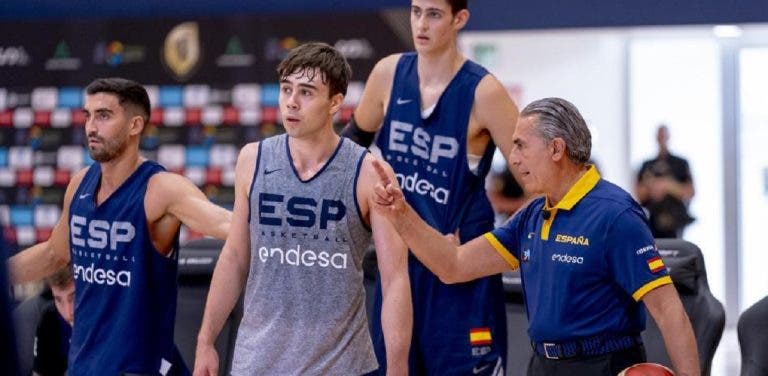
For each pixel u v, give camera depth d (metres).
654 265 8.99
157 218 10.59
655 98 26.38
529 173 9.34
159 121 18.81
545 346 9.30
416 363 10.83
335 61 8.98
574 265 9.12
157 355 10.70
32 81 19.17
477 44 26.81
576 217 9.18
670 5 17.11
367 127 11.30
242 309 12.51
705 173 26.19
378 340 10.84
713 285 26.19
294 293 8.98
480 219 10.84
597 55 26.53
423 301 10.69
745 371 10.09
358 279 9.12
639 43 26.39
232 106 18.66
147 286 10.61
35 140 19.22
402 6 18.52
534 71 26.70
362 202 9.00
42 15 19.30
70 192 10.88
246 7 18.77
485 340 10.71
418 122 10.71
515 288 12.20
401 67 10.87
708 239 26.23
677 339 8.95
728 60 25.98
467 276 9.67
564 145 9.20
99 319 10.63
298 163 9.05
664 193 24.22
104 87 10.53
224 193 18.67
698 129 26.22
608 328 9.10
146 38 18.88
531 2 17.50
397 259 9.01
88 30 19.02
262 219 9.02
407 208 8.98
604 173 26.56
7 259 4.90
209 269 12.66
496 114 10.55
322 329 8.95
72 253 10.84
